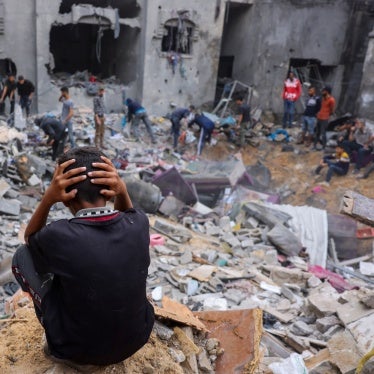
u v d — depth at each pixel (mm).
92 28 19906
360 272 9016
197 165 12820
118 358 1944
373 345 3432
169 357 2361
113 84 17234
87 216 1797
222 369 2605
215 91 18297
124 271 1773
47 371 2059
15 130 11883
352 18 18516
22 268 1997
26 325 2510
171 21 16078
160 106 17031
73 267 1703
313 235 9531
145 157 13117
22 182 9656
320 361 3627
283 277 7195
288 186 13594
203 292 6203
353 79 19156
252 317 2900
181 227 9258
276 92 18312
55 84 15680
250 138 16000
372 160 13422
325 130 14727
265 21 17250
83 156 1826
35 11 14750
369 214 3453
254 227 9734
